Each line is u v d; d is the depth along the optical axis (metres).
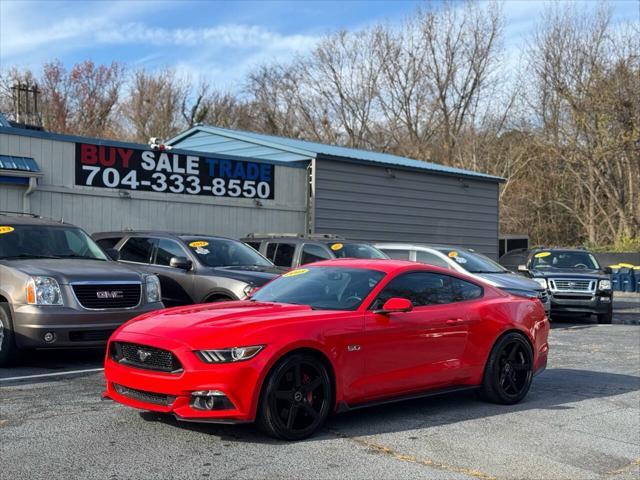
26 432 5.79
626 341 13.13
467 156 46.12
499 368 7.36
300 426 5.79
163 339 5.64
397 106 49.28
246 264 11.87
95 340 8.73
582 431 6.43
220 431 5.91
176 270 11.40
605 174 40.19
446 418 6.74
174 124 51.38
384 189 20.22
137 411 6.51
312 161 18.36
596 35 38.31
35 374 8.34
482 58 46.12
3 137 12.89
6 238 9.62
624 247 36.88
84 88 47.06
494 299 7.51
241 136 20.50
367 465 5.17
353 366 6.09
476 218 23.44
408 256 14.50
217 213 16.47
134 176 14.89
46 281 8.52
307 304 6.56
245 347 5.46
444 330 6.82
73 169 13.92
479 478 5.01
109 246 12.52
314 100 52.06
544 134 41.31
